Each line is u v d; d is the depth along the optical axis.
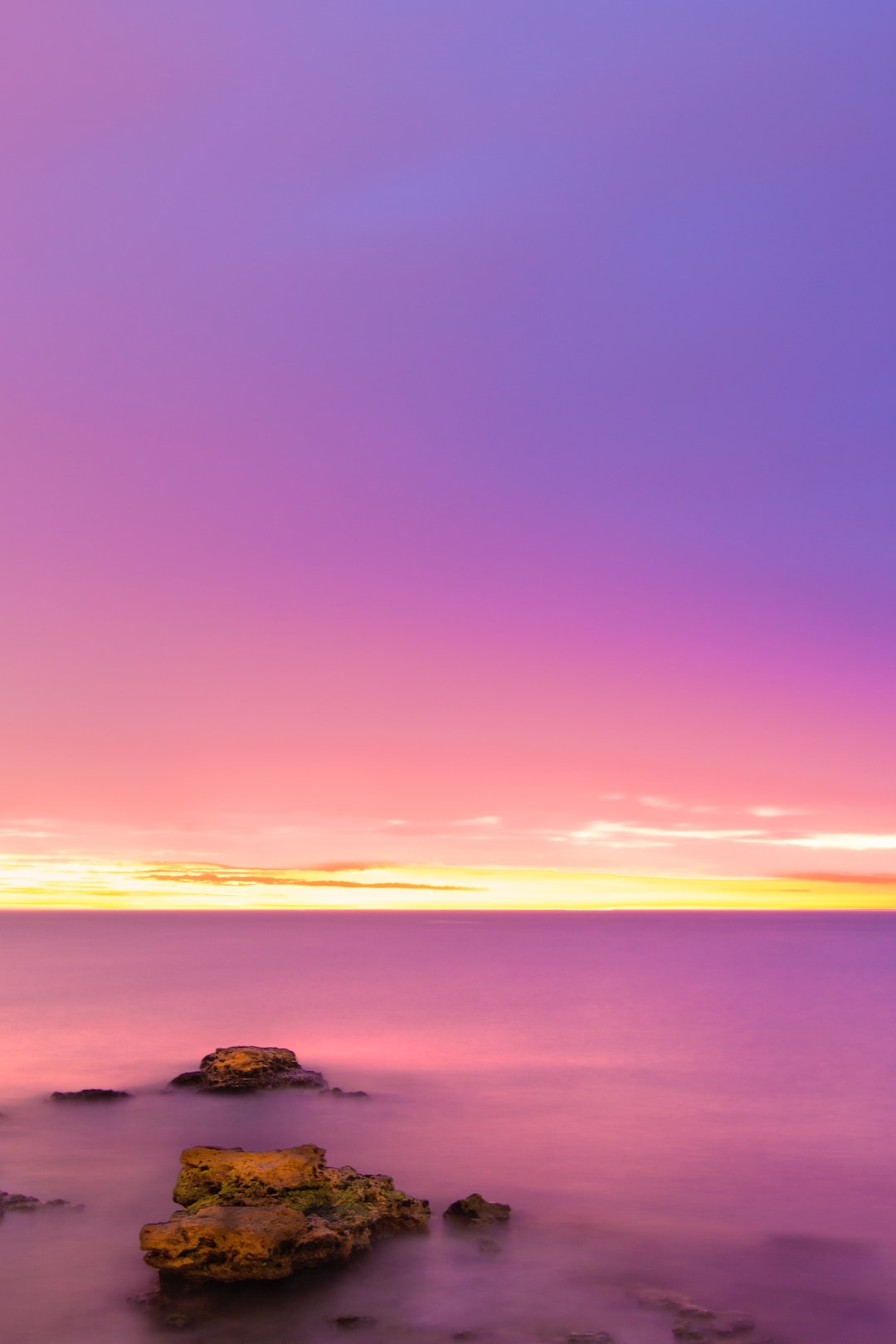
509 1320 21.73
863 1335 21.36
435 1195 30.17
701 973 99.56
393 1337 20.86
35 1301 22.38
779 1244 26.39
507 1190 30.64
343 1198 26.77
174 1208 28.25
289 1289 23.00
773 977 94.81
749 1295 23.30
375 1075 47.03
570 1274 24.16
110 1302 22.36
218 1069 43.72
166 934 180.12
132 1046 54.03
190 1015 66.50
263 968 101.94
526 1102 41.81
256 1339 20.73
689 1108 40.97
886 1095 43.41
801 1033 60.31
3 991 79.69
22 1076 46.06
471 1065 49.66
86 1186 30.20
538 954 127.44
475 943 153.88
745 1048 55.06
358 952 128.75
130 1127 36.97
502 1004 73.19
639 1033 60.09
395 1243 25.78
